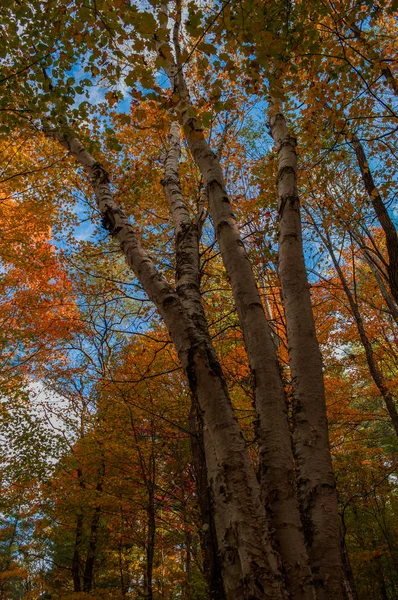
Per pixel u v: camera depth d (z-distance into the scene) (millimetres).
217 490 1829
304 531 2055
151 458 7551
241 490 1775
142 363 7441
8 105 4562
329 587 1859
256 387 2256
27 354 10070
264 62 3035
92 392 9258
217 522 1794
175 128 5027
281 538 1806
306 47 3777
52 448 8680
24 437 8414
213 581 3574
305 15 3613
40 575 12000
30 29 3854
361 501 9469
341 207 8531
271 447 2061
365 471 9406
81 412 9469
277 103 3912
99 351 9805
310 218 9219
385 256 11414
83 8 2953
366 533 9578
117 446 7527
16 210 8812
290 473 1997
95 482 8492
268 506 1912
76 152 3877
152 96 2924
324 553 1956
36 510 8750
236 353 7535
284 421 2148
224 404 1998
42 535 9438
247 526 1700
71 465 8016
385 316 11445
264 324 2418
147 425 7867
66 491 8250
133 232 2906
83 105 4332
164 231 7391
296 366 2541
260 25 2957
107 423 7754
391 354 11547
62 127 3938
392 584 9578
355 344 12328
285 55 3693
